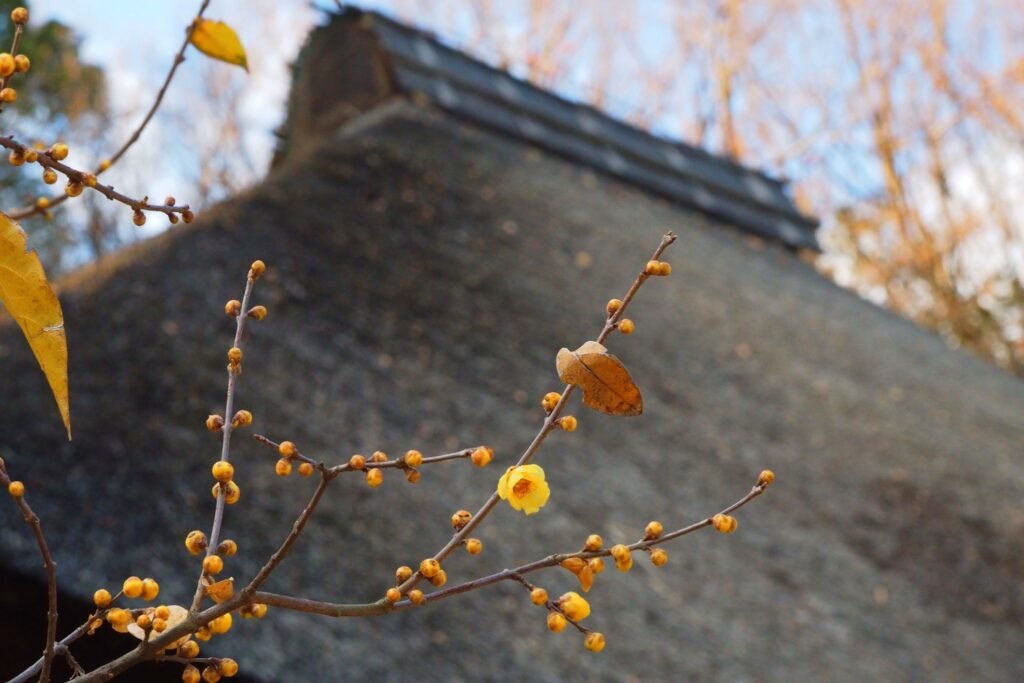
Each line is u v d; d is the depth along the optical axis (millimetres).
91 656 3951
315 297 6055
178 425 4707
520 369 6262
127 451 4445
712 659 4785
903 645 5426
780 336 8336
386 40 10234
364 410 5336
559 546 5020
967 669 5457
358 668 3963
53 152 1004
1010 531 6742
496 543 4875
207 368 5102
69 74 11359
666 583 5148
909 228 17141
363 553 4461
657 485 5824
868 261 17594
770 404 7223
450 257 7137
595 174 10727
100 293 5363
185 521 4230
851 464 6879
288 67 11305
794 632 5188
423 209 7586
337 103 10680
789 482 6434
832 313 9633
